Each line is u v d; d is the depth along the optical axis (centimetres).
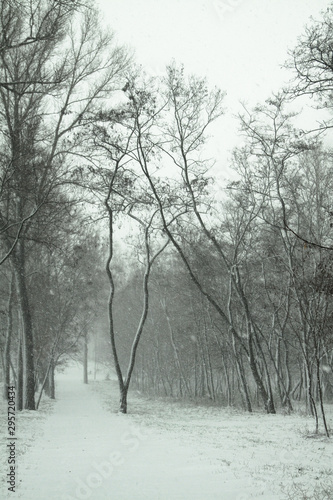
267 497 823
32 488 857
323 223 2380
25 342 2733
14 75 1705
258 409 3194
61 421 2092
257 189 2620
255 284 3150
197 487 878
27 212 2372
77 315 4188
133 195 2683
